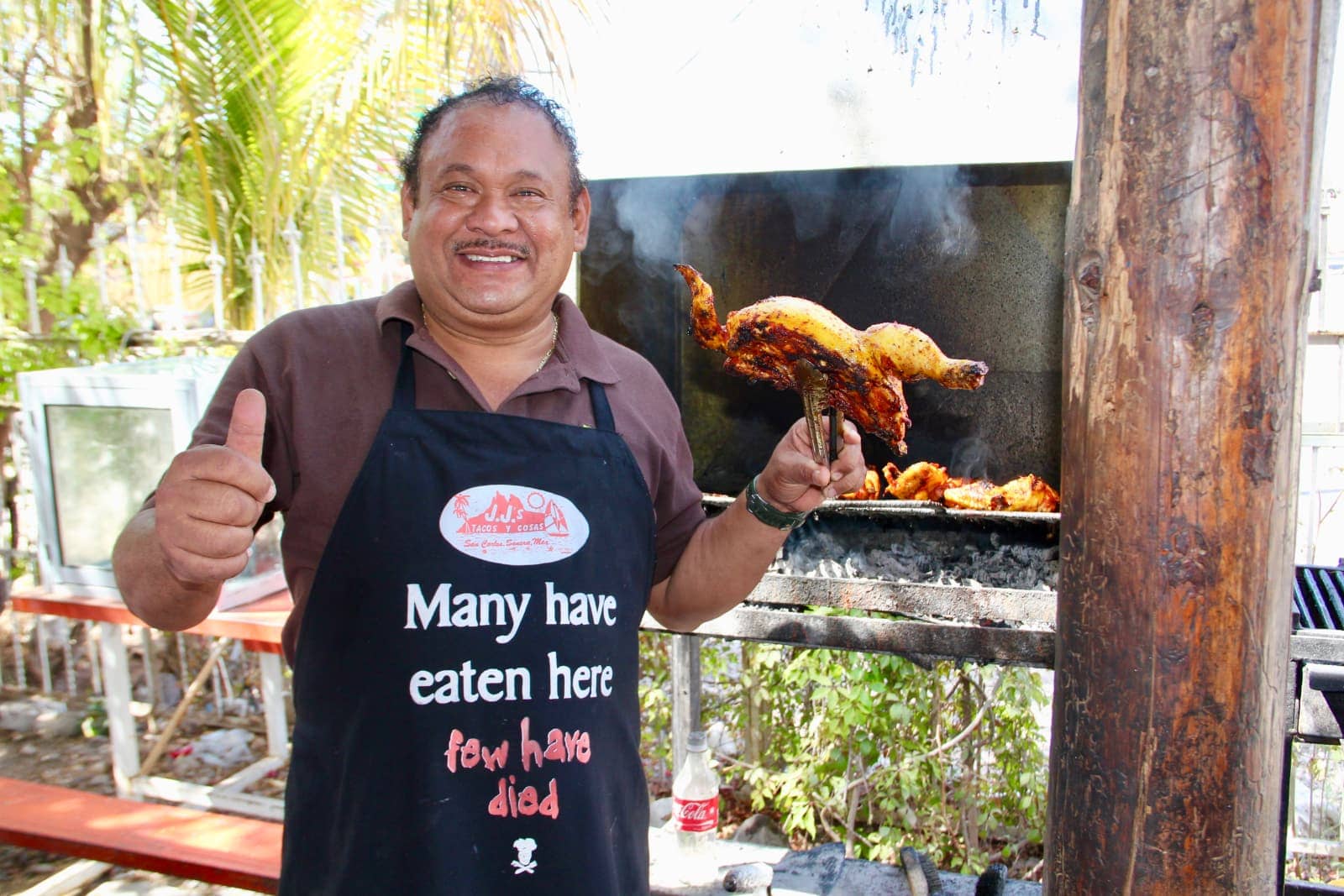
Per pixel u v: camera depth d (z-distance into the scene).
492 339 1.50
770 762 3.90
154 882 3.38
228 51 4.43
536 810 1.40
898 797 3.62
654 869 2.61
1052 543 2.44
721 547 1.62
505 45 4.04
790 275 2.76
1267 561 1.12
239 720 4.57
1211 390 1.09
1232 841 1.15
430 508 1.39
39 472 3.44
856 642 2.36
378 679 1.38
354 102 4.40
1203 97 1.05
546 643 1.41
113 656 3.70
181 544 1.05
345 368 1.45
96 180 5.53
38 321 4.98
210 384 3.30
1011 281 2.60
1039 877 3.42
